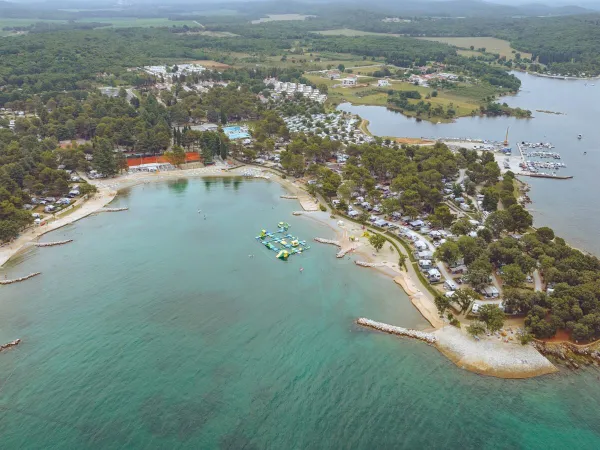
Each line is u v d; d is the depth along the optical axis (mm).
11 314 184875
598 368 155250
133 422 136625
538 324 165500
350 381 152000
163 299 195500
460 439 131500
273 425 136000
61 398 144750
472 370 155500
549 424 135875
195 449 128250
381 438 132000
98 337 172000
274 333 174750
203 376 153875
